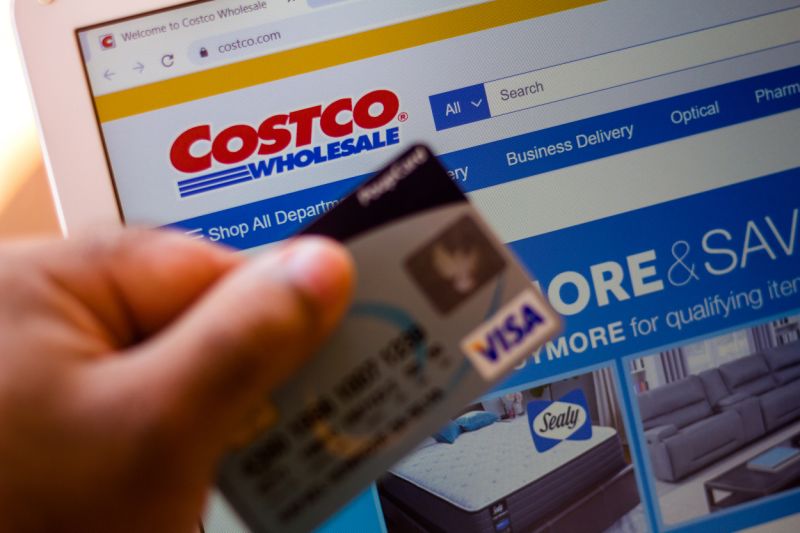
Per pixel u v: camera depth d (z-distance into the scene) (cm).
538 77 65
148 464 36
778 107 67
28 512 36
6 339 36
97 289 39
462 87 65
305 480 39
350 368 39
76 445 35
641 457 64
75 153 62
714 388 65
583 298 65
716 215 66
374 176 41
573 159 65
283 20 65
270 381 37
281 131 64
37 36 62
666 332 65
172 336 36
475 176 64
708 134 66
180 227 63
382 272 40
